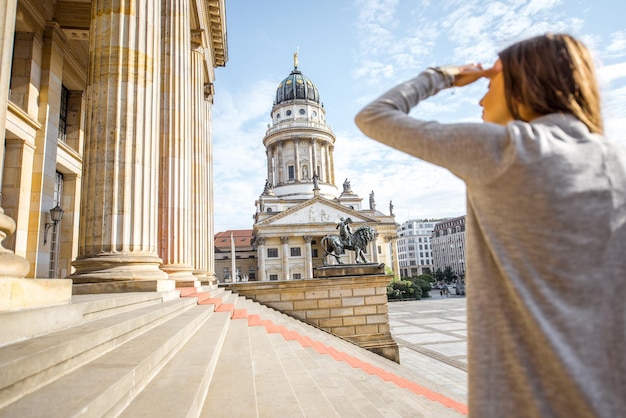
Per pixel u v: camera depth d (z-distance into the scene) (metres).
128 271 7.17
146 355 3.42
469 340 1.29
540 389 1.09
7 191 11.58
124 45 7.86
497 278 1.25
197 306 8.79
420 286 72.12
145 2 8.27
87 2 13.71
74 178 15.98
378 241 82.69
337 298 18.20
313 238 77.12
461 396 12.97
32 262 12.11
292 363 6.91
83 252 7.45
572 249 1.08
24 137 11.91
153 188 8.07
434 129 1.31
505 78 1.42
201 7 16.33
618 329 1.04
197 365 4.00
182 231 11.70
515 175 1.14
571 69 1.29
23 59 12.44
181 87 12.15
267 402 4.36
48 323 3.21
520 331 1.18
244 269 85.31
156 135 8.34
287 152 90.12
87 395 2.25
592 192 1.10
